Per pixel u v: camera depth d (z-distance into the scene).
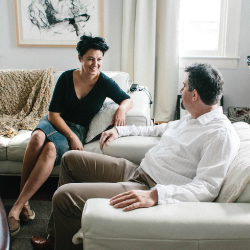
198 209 0.91
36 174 1.63
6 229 0.93
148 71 3.25
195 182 1.06
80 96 1.91
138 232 0.86
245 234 0.85
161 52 3.23
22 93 2.50
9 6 3.27
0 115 2.46
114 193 1.18
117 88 1.98
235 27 3.18
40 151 1.68
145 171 1.33
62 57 3.38
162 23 3.16
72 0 3.19
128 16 3.17
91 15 3.22
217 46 3.33
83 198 1.16
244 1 3.12
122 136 1.65
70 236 1.20
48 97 2.43
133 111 1.97
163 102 3.34
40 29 3.28
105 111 1.99
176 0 3.09
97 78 1.92
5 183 2.23
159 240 0.87
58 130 1.83
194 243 0.86
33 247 1.53
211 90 1.18
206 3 3.27
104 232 0.87
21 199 1.63
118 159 1.47
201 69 1.20
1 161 2.02
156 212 0.90
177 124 1.47
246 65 3.25
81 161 1.42
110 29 3.29
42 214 1.83
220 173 1.05
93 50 1.78
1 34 3.35
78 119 1.98
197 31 3.34
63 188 1.17
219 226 0.85
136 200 0.95
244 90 3.32
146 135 1.66
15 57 3.41
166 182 1.24
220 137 1.10
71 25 3.26
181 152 1.24
